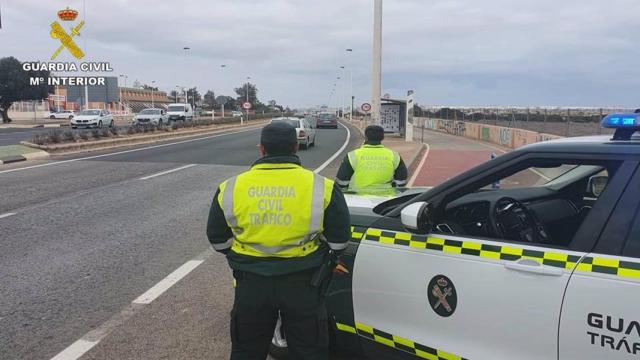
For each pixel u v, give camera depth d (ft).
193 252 22.02
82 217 28.86
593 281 7.79
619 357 7.52
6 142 83.56
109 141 76.95
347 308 10.86
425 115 199.72
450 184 9.95
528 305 8.32
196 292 17.39
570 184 12.66
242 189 8.93
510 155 9.50
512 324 8.48
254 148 75.10
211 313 15.66
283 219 8.73
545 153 9.11
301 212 8.73
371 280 10.39
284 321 9.12
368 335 10.57
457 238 9.43
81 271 19.51
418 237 9.85
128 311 15.83
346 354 12.71
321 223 8.82
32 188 38.75
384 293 10.19
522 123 92.07
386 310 10.18
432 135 131.44
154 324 14.90
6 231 25.58
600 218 8.20
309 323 8.96
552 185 12.88
